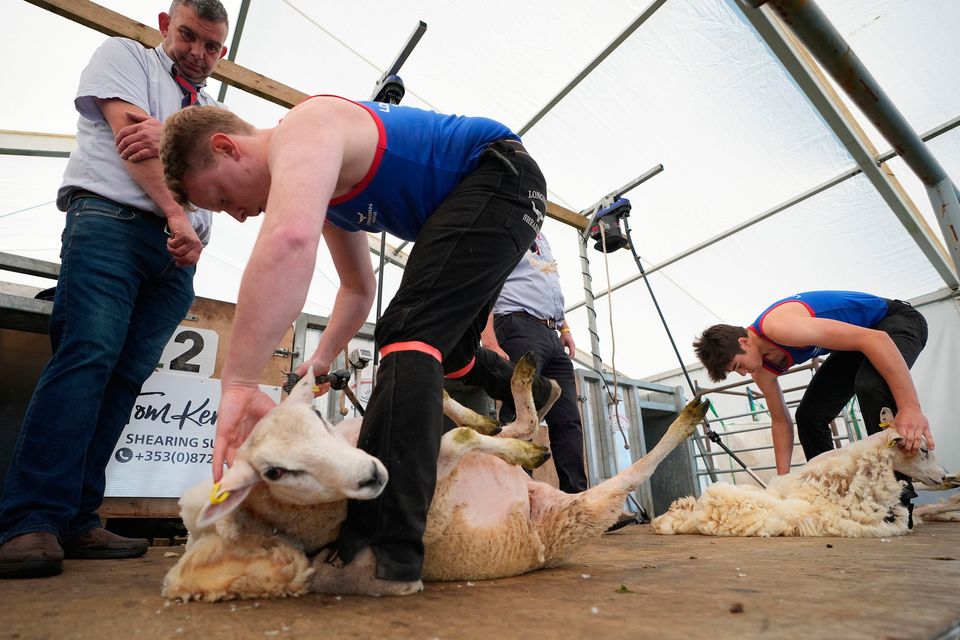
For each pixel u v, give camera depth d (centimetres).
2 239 684
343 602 111
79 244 194
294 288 111
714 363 333
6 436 292
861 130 449
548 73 462
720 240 594
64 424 173
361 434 128
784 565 157
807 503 278
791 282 649
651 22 403
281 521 125
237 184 135
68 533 196
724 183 530
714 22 392
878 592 107
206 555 118
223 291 816
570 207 618
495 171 147
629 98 469
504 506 154
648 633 81
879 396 285
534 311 316
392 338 130
